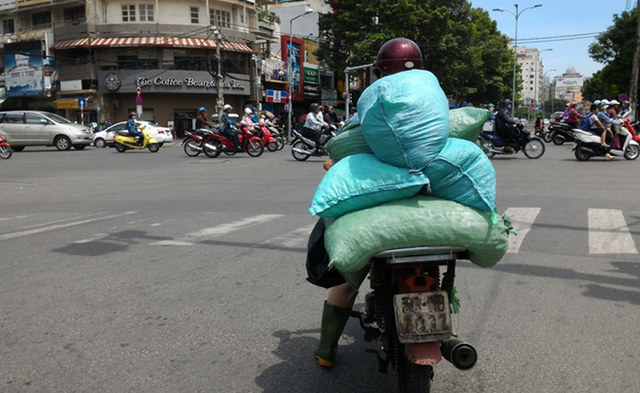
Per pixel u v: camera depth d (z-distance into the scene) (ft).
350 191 7.78
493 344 11.46
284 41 142.00
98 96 122.93
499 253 7.78
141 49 122.52
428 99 7.59
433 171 7.61
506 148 52.70
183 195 32.71
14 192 35.50
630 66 130.82
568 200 28.45
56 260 18.24
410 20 117.50
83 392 9.64
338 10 127.54
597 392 9.41
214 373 10.34
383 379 10.00
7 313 13.44
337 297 10.26
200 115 65.26
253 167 49.67
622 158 52.34
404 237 7.41
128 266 17.47
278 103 143.13
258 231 22.25
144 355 11.12
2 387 9.82
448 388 9.61
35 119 79.56
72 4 124.88
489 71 193.36
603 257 17.98
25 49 128.88
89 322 12.86
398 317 7.53
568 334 11.93
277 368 10.53
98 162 57.57
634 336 11.77
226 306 13.88
